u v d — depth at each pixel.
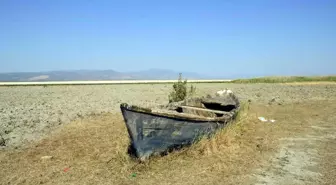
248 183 9.21
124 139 13.17
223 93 20.81
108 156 11.50
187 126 11.37
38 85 62.09
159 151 11.11
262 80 67.19
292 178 9.59
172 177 9.62
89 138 14.27
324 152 12.22
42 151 12.50
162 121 10.80
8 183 9.35
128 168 10.27
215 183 9.19
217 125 12.66
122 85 60.66
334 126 17.23
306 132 15.73
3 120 19.50
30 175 9.91
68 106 26.42
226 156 11.43
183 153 11.51
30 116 21.05
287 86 52.19
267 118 19.64
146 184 9.16
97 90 46.62
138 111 10.31
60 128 16.86
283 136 14.86
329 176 9.71
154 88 50.00
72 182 9.37
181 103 15.78
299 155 11.83
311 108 24.28
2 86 59.03
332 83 58.75
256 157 11.51
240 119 16.20
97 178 9.62
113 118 19.36
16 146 13.43
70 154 11.97
